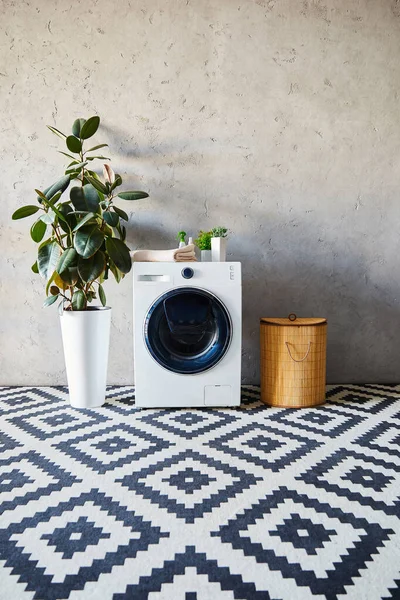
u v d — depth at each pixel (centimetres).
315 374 271
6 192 307
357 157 315
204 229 314
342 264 319
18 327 314
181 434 226
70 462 192
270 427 236
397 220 319
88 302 298
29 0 302
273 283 319
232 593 114
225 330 261
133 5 304
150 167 311
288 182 314
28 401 281
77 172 279
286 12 308
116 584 117
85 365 266
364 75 312
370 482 174
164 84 308
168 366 260
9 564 125
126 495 164
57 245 263
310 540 136
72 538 138
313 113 312
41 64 304
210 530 142
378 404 275
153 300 260
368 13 309
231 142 312
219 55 308
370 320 323
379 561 126
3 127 305
